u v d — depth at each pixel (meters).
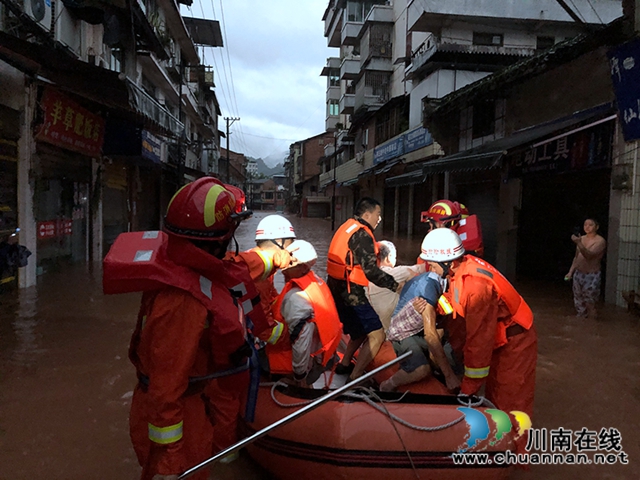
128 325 6.08
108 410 3.70
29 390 4.05
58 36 9.64
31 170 8.28
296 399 2.75
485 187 12.32
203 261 1.84
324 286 3.46
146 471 1.94
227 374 2.05
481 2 16.52
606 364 4.89
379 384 3.65
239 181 74.44
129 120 11.41
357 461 2.43
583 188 9.07
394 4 25.47
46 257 9.82
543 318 6.80
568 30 17.61
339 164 38.16
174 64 22.03
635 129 7.09
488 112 12.12
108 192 13.97
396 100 20.47
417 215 19.89
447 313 3.31
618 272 7.60
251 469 2.97
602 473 2.93
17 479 2.79
